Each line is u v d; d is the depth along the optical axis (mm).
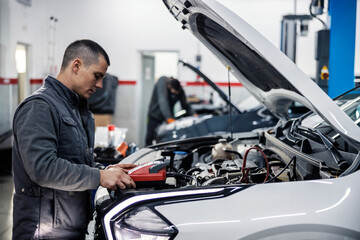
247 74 2176
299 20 4906
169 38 8086
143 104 8727
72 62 1460
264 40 1436
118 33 8086
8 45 6586
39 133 1304
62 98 1451
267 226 1297
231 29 1491
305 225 1307
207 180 1818
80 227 1474
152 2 8000
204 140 2658
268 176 1850
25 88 7562
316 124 2158
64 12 8023
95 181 1373
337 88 4109
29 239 1409
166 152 2301
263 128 4617
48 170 1285
